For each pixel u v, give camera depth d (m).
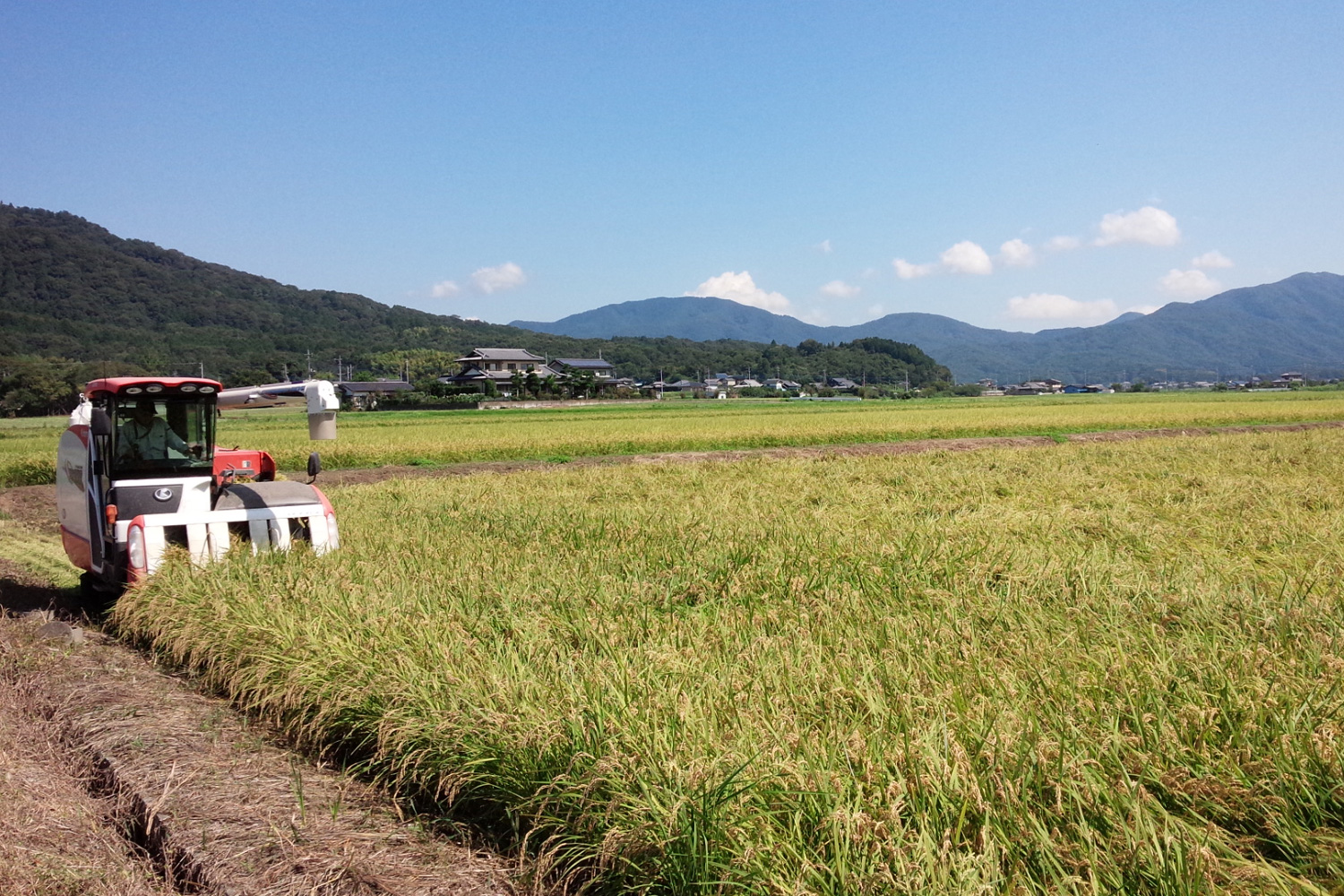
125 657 7.11
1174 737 3.67
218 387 8.85
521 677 4.56
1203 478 14.40
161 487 8.42
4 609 8.57
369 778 4.68
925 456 20.19
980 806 3.22
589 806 3.61
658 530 9.25
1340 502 11.50
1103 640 5.12
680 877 3.20
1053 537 8.91
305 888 3.61
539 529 9.79
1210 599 6.03
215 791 4.50
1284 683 4.20
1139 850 2.95
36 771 4.84
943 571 7.04
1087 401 78.44
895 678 4.49
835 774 3.40
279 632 5.84
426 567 7.55
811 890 2.92
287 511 8.55
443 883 3.63
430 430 34.44
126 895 3.65
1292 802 3.31
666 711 4.03
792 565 7.30
